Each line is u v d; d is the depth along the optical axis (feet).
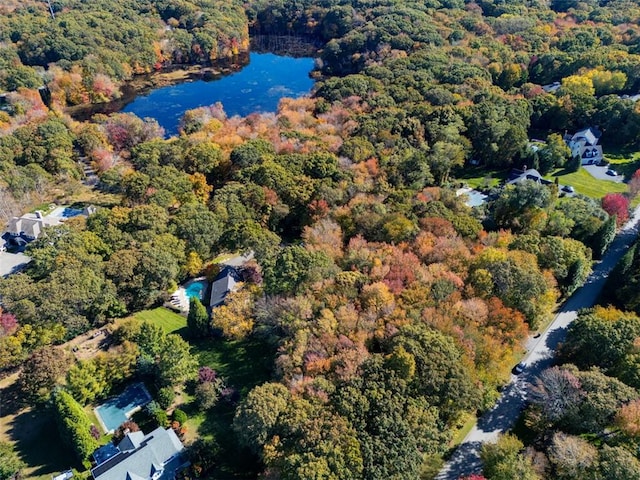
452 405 247.09
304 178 439.22
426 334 261.85
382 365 251.80
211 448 257.55
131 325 319.88
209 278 384.68
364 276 312.50
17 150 525.34
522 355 313.32
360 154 478.59
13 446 270.05
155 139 549.13
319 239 364.58
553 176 514.68
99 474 239.09
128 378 303.07
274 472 226.17
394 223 363.97
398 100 598.34
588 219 390.42
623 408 236.02
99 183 524.93
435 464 252.01
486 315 288.30
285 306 302.45
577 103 576.61
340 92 615.98
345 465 217.15
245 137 536.42
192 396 296.30
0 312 310.04
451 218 377.30
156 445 254.47
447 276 307.58
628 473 212.43
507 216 403.54
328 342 274.57
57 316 315.99
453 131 506.48
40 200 491.72
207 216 397.60
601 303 350.23
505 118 545.03
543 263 342.64
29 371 281.13
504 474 223.71
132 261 352.90
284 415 241.96
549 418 253.24
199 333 333.62
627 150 558.15
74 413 256.32
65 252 350.64
